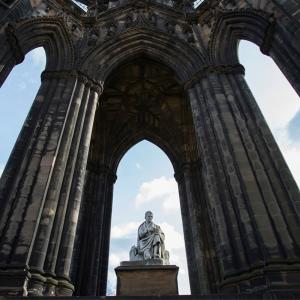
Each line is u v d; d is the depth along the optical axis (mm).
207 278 19922
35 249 11422
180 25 22906
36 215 12047
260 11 17203
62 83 17562
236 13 19141
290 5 15227
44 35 19438
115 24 23062
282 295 9680
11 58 16859
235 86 17312
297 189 12797
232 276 11414
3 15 16562
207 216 22656
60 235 12500
